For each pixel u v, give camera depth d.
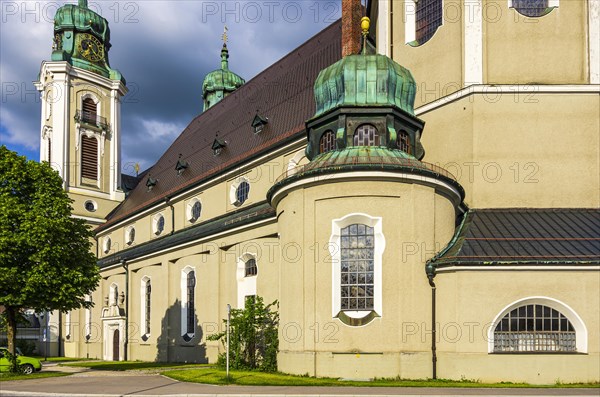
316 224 25.38
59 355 59.31
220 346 35.84
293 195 26.20
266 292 32.44
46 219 28.95
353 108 26.67
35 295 28.81
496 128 30.31
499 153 30.20
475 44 30.83
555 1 31.06
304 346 24.75
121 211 58.53
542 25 30.97
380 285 24.38
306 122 28.56
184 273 40.75
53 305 29.81
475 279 23.94
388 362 23.73
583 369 23.23
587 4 30.72
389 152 26.16
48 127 63.16
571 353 23.44
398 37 34.56
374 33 39.78
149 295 45.72
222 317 36.31
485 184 30.03
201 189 43.53
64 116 60.72
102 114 64.06
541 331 24.06
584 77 30.62
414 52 33.50
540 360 23.31
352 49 34.25
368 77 27.38
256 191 37.88
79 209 60.91
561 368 23.25
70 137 61.28
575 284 23.84
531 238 25.64
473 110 30.31
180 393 19.45
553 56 30.80
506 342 23.97
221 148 44.75
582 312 23.70
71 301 29.88
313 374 24.23
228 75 71.06
